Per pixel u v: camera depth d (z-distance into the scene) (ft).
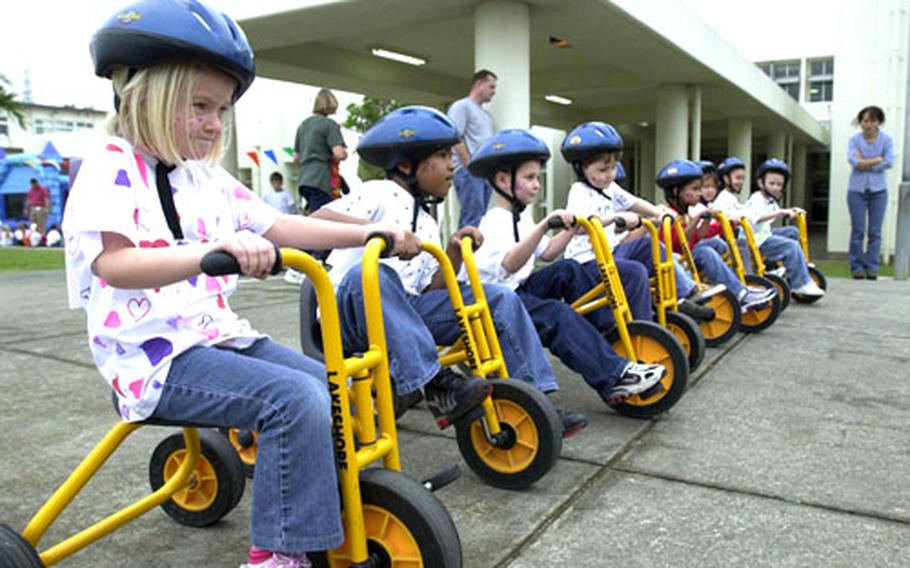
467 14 23.77
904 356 13.64
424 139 7.79
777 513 7.13
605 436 9.41
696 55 31.37
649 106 51.01
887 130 34.30
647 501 7.45
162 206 5.10
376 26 25.31
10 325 17.08
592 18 24.59
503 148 9.14
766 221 18.85
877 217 25.25
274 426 4.77
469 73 39.11
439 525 5.03
